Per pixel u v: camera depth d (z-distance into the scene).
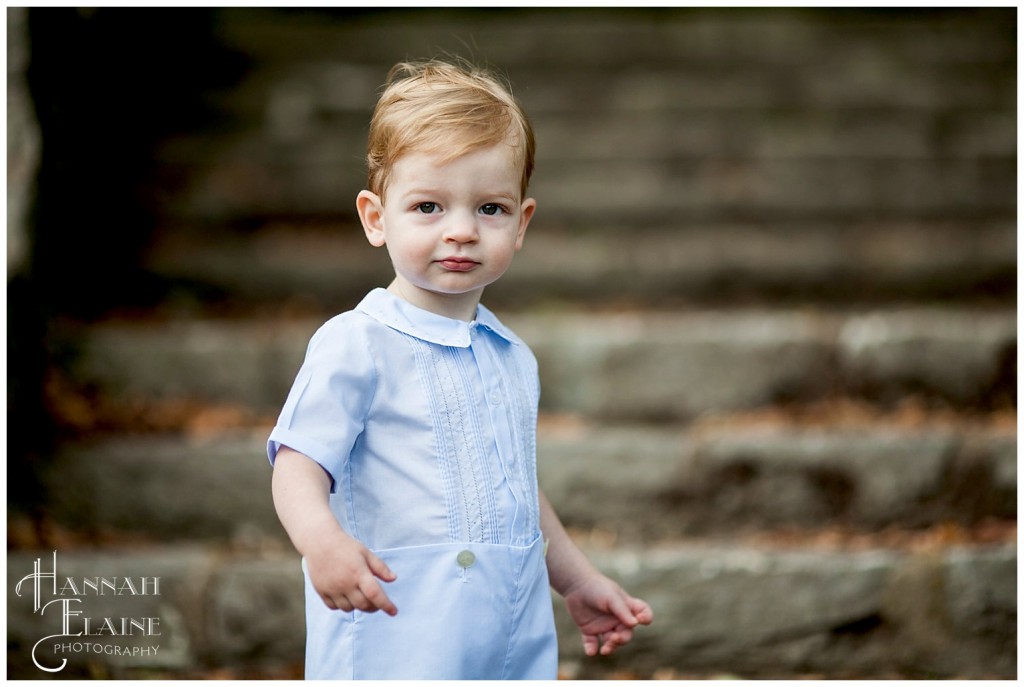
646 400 4.97
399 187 2.34
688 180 6.93
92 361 4.80
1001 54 8.02
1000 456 4.31
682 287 6.14
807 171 6.93
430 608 2.31
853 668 3.84
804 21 8.44
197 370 4.85
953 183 6.86
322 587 2.14
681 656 3.84
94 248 5.64
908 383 4.91
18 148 4.50
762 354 4.96
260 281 5.87
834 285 6.15
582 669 3.79
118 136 6.35
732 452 4.41
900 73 7.77
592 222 6.67
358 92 7.41
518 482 2.46
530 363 2.69
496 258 2.35
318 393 2.29
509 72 7.77
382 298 2.45
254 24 8.05
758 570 3.86
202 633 3.79
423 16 8.48
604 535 4.31
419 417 2.35
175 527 4.27
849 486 4.38
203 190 6.52
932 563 3.85
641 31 8.13
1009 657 3.82
